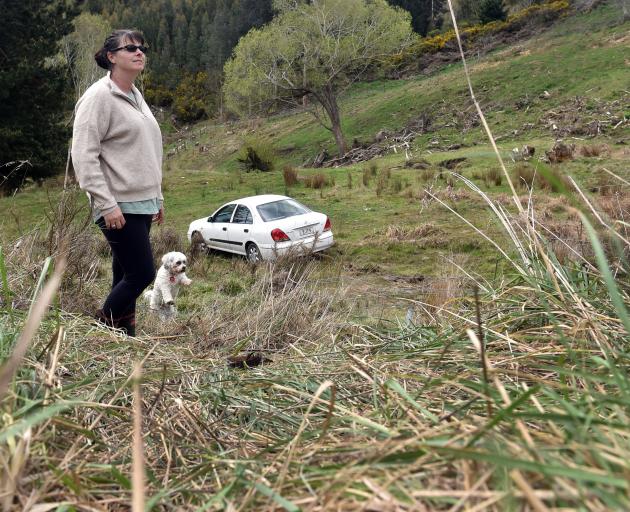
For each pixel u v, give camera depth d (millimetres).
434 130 39906
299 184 22078
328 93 43281
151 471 1773
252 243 12836
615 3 52062
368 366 2480
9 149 25297
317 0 42719
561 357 2000
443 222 14258
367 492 1356
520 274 3025
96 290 5211
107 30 48406
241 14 84062
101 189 3881
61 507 1373
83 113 3922
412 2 78312
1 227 6527
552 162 19422
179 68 94750
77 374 2537
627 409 1662
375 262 11852
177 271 6395
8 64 26172
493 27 59188
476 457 1241
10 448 1513
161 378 2523
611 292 1443
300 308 4695
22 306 3680
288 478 1568
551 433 1545
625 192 9789
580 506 1146
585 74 39250
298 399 2387
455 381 1916
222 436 2115
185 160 62812
